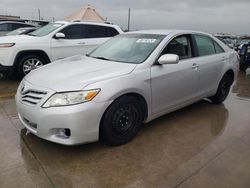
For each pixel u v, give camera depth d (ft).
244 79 26.71
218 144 11.69
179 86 13.32
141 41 13.60
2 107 15.67
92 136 10.11
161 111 12.87
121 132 11.10
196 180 9.11
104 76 10.62
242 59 30.55
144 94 11.57
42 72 11.76
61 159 10.20
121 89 10.53
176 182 9.00
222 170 9.70
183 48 13.99
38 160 10.08
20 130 12.51
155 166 9.90
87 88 9.84
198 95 14.97
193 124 13.83
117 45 14.33
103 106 10.06
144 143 11.60
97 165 9.88
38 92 10.22
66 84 10.03
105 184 8.85
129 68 11.44
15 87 20.62
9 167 9.58
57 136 9.96
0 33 41.75
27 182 8.81
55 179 9.02
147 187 8.75
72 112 9.50
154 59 12.22
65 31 24.11
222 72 16.37
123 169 9.68
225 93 17.52
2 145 11.07
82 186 8.71
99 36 26.04
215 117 14.93
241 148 11.35
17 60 21.99
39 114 9.82
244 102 18.06
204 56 15.15
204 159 10.42
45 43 22.88
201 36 15.46
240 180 9.16
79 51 24.81
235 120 14.56
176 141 11.88
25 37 22.85
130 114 11.31
